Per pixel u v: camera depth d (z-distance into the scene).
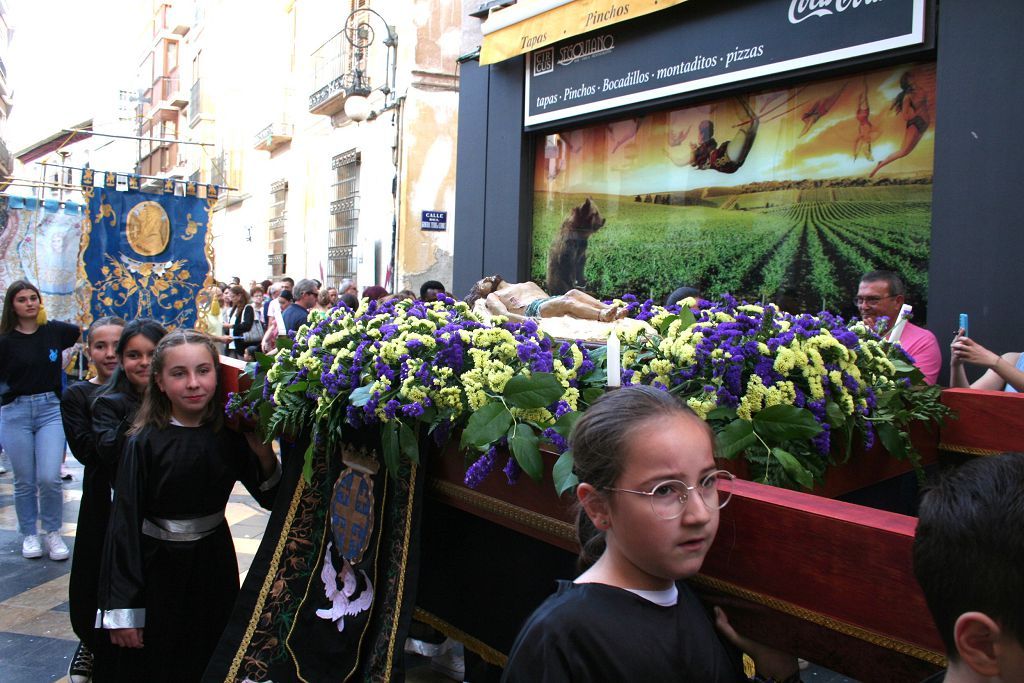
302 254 17.64
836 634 1.35
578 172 7.66
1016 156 4.61
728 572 1.51
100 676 2.85
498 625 2.26
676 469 1.28
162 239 9.32
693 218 6.77
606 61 6.97
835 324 2.47
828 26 5.45
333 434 2.45
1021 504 0.95
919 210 5.32
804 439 1.93
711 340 2.13
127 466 2.70
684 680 1.30
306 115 17.36
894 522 1.31
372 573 2.38
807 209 5.97
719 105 6.49
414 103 12.03
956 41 4.84
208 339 2.81
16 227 9.30
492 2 8.07
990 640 0.95
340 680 2.41
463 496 2.22
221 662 2.52
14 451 4.97
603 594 1.34
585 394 2.25
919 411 2.47
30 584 4.57
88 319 9.02
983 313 4.77
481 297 3.75
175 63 31.11
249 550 4.94
